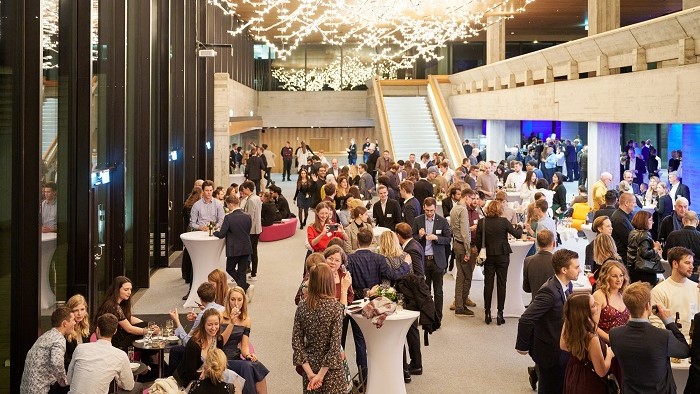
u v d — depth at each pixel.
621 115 15.66
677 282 7.30
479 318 11.41
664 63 14.71
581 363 6.22
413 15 29.42
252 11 30.44
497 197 13.11
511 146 35.12
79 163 9.02
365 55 40.06
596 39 16.61
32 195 6.90
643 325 5.82
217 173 22.91
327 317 6.43
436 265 10.72
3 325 6.93
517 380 8.65
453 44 39.78
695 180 16.52
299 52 39.91
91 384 6.20
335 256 7.90
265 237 19.02
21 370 6.96
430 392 8.26
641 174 23.58
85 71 8.95
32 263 6.95
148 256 13.39
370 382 7.59
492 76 26.66
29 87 6.83
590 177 18.20
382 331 7.47
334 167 21.92
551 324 6.97
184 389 6.92
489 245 10.88
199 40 21.78
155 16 14.82
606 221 9.91
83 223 9.04
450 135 31.23
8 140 6.82
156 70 15.19
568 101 18.73
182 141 18.08
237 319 7.68
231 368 7.30
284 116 39.94
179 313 11.40
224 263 15.80
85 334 7.11
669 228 11.35
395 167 19.64
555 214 17.14
